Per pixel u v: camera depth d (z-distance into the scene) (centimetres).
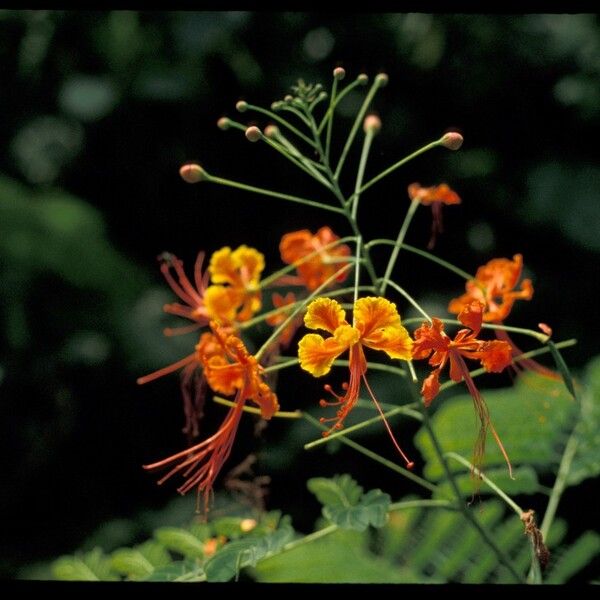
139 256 880
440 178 859
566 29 884
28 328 795
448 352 296
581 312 849
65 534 797
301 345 293
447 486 423
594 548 439
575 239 836
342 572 428
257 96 843
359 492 343
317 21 851
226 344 309
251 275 375
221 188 870
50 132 877
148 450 819
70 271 805
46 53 856
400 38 864
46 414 809
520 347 851
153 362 802
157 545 375
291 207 859
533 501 675
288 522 330
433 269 845
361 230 843
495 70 875
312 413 762
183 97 830
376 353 757
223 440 313
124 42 845
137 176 880
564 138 880
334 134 838
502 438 429
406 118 855
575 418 441
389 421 749
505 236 868
